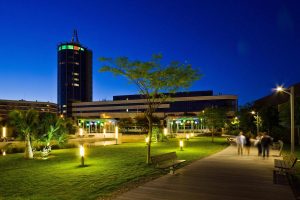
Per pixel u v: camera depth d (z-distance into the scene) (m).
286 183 11.83
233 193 10.23
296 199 9.52
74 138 41.25
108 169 15.79
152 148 31.12
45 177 13.66
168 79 18.23
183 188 10.95
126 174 14.06
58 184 12.00
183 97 128.25
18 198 9.84
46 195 10.17
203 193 10.23
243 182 11.98
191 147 31.89
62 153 26.06
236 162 18.14
